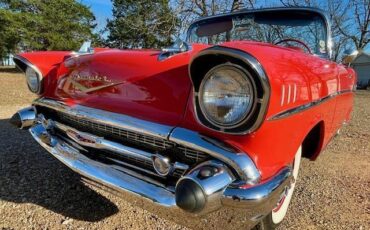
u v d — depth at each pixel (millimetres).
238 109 1517
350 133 5773
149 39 17141
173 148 1789
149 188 1848
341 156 4289
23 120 2771
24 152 3680
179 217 1763
